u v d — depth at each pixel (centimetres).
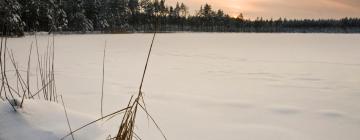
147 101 294
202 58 787
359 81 446
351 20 6725
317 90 373
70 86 360
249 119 244
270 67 613
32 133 134
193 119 238
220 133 208
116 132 170
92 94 316
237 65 643
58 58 722
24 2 1453
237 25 6203
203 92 350
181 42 1602
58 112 156
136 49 1076
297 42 1722
